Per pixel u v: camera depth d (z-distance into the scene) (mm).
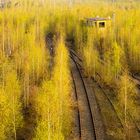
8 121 39406
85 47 75938
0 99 40312
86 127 41562
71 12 146000
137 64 72188
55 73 51188
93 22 101688
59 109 39469
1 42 99250
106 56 69312
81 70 69375
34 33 99938
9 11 168625
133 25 103125
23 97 52812
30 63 64438
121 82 51375
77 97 52062
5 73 55062
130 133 39969
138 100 51062
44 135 30297
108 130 41031
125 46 86250
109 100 51062
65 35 115625
